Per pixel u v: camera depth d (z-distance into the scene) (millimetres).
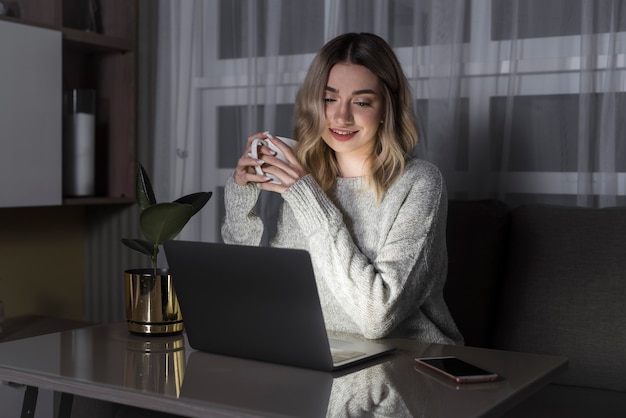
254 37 2541
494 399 1034
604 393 1750
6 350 1313
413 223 1570
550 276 1864
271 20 2506
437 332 1667
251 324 1233
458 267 1984
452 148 2236
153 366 1206
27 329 2473
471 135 2244
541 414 1606
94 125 2689
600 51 2066
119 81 2785
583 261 1845
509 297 1914
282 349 1214
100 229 2938
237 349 1271
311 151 1729
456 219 2021
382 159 1681
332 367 1177
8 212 2715
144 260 2832
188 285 1289
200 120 2688
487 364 1257
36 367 1186
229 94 2648
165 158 2725
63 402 1455
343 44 1684
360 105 1649
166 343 1392
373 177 1676
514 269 1932
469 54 2238
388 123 1683
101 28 2721
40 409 1461
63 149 2652
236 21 2600
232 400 1007
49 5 2496
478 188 2240
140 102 2809
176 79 2691
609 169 2043
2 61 2309
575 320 1810
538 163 2172
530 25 2154
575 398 1713
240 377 1140
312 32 2477
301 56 2498
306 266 1122
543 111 2160
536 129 2170
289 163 1563
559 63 2121
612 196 2045
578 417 1592
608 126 2041
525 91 2180
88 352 1305
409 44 2316
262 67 2553
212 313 1277
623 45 2037
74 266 2959
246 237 1727
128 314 1467
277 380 1125
